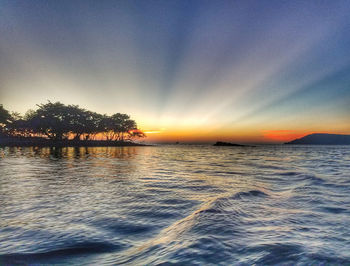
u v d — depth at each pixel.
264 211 3.71
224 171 11.13
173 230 2.89
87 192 5.77
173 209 4.16
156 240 2.60
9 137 67.75
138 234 2.92
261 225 2.93
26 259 2.20
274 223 3.04
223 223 2.96
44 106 72.88
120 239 2.74
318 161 19.06
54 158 20.02
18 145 61.62
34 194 5.50
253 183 7.37
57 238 2.76
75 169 11.34
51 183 7.13
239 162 17.70
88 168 11.87
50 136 74.25
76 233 2.94
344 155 31.34
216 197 5.04
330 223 3.05
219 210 3.67
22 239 2.73
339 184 6.80
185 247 2.19
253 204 4.25
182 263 1.85
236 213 3.53
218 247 2.16
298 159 22.05
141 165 14.22
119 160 18.56
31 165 13.38
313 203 4.40
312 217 3.37
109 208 4.25
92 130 82.81
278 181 7.82
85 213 3.92
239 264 1.79
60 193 5.62
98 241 2.67
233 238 2.42
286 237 2.46
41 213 3.91
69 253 2.34
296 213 3.60
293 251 2.04
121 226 3.23
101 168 11.92
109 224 3.32
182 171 11.02
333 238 2.43
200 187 6.58
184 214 3.82
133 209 4.17
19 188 6.27
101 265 2.04
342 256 1.93
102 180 7.82
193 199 5.01
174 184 7.10
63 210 4.10
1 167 12.15
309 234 2.57
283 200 4.68
